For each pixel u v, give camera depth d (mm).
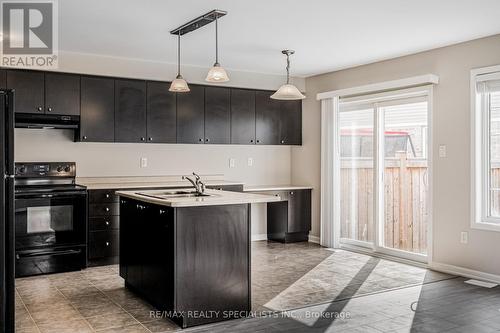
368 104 5961
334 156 6242
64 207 4949
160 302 3541
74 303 3877
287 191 6535
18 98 5012
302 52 5266
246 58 5598
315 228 6695
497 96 4570
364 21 4074
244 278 3576
